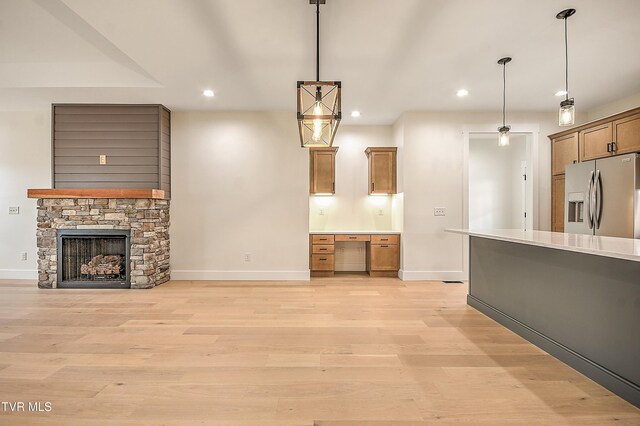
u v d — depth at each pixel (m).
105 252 4.96
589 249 1.92
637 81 4.08
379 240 5.62
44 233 4.82
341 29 2.92
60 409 1.88
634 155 3.61
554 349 2.58
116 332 3.07
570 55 3.40
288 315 3.59
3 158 5.43
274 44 3.18
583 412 1.87
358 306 3.93
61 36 3.43
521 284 3.05
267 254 5.40
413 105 5.03
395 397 2.01
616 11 2.66
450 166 5.37
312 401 1.97
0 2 2.80
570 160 4.80
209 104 4.99
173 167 5.32
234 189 5.37
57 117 4.97
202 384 2.16
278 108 5.19
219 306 3.92
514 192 7.07
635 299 1.96
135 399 1.98
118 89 4.36
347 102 4.89
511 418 1.81
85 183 4.98
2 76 4.25
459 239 5.39
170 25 2.84
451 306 3.95
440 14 2.70
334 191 5.87
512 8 2.62
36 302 4.07
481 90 4.39
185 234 5.35
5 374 2.28
